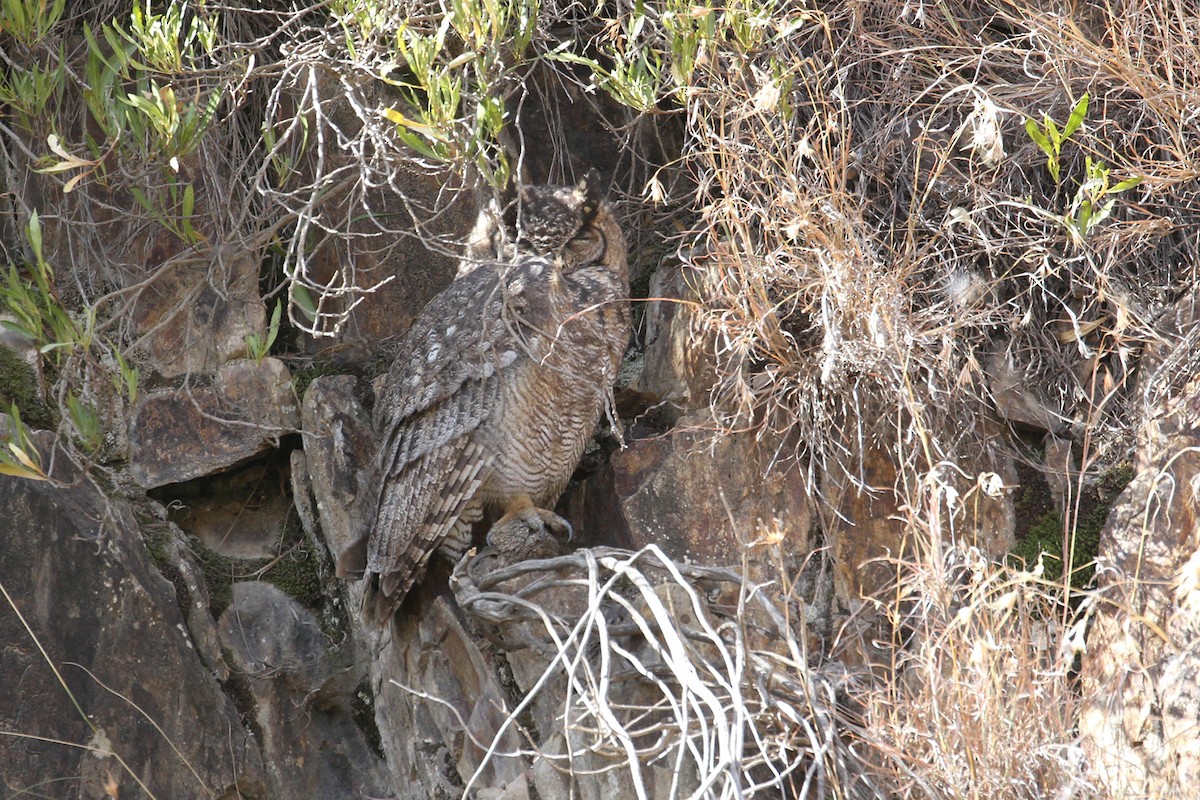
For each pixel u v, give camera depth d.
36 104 7.56
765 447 7.83
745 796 5.96
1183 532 7.09
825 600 7.60
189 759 7.32
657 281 8.68
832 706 6.26
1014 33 8.36
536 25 7.95
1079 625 6.09
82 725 7.10
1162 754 6.61
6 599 7.10
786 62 7.94
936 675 6.05
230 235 7.96
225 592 8.12
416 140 6.81
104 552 7.38
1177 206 7.95
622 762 6.42
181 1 8.51
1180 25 7.62
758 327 7.43
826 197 7.50
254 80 8.54
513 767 7.23
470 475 7.34
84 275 8.38
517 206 7.88
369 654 8.05
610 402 7.56
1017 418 7.93
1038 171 8.17
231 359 8.48
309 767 7.79
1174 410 7.41
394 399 7.65
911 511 6.65
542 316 7.45
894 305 7.26
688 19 7.47
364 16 7.35
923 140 7.95
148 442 8.19
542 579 6.83
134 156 7.89
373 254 8.87
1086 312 8.00
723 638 6.97
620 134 9.14
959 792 5.84
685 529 7.76
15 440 7.28
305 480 8.38
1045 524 7.73
